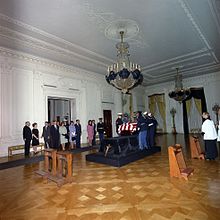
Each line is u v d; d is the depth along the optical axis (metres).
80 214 2.78
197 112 14.27
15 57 8.10
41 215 2.79
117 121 10.26
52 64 9.56
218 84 13.05
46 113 9.19
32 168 5.61
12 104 7.90
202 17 5.88
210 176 4.30
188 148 7.93
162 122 15.90
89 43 7.52
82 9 5.24
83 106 11.12
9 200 3.35
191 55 9.39
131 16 5.70
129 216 2.67
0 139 7.44
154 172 4.81
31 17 5.54
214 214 2.65
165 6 5.26
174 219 2.55
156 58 9.69
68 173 4.23
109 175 4.68
